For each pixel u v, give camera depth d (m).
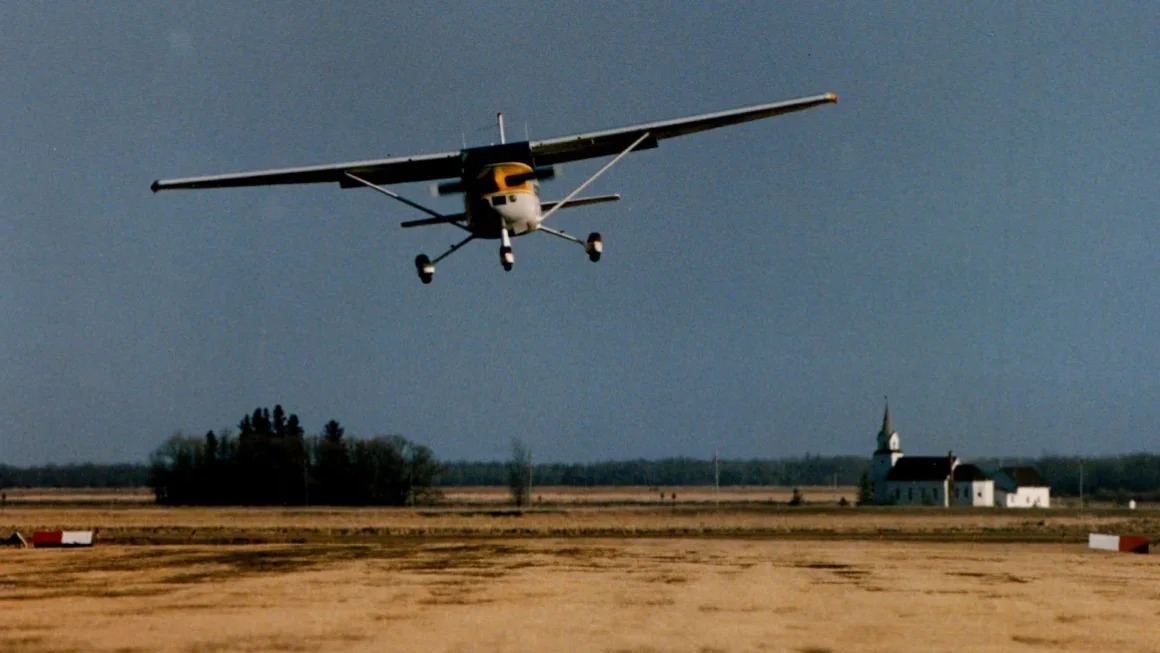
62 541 155.88
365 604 86.12
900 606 85.56
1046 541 171.75
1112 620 78.94
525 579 104.94
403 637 69.88
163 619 77.69
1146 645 69.12
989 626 75.81
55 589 96.81
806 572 113.00
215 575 109.19
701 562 124.88
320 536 188.75
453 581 103.06
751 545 155.88
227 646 66.69
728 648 66.25
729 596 91.44
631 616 79.44
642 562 124.69
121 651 65.25
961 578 107.06
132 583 101.62
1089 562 126.62
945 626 75.56
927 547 152.62
